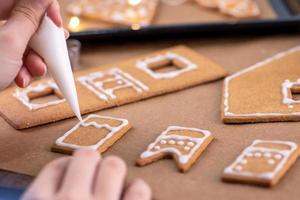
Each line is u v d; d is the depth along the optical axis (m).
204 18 0.76
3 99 0.59
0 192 0.49
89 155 0.46
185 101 0.58
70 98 0.53
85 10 0.78
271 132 0.53
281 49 0.67
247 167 0.48
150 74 0.62
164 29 0.70
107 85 0.60
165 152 0.50
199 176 0.48
